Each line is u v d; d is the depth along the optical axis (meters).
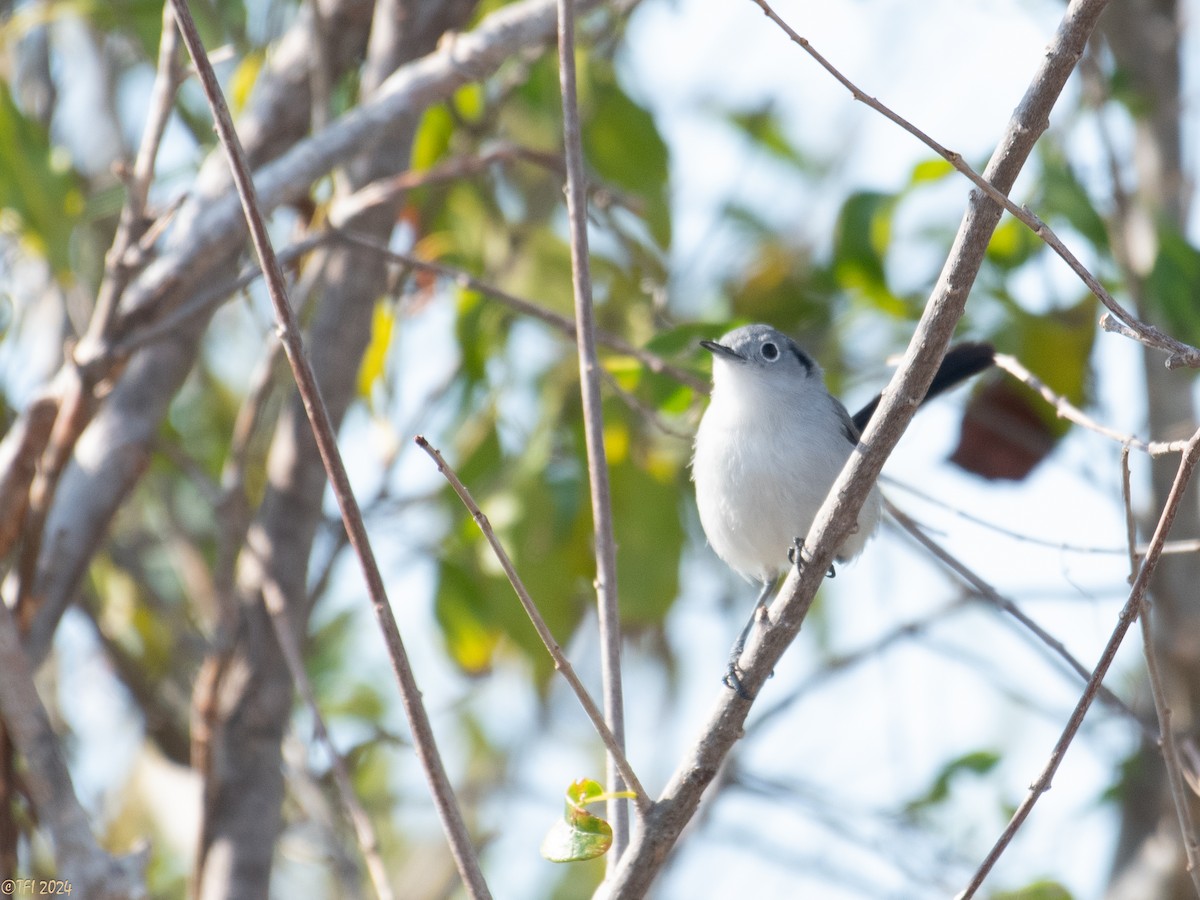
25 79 12.59
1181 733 10.96
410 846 14.29
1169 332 10.59
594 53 12.12
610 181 11.23
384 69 10.26
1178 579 11.24
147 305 8.73
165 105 8.29
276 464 10.20
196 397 13.73
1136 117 12.10
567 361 11.24
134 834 12.21
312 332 10.16
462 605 11.52
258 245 5.75
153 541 13.30
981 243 5.66
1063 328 10.90
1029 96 5.58
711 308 12.66
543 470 10.84
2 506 8.34
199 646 12.29
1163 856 11.23
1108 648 5.85
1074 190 10.59
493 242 11.73
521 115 12.14
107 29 12.37
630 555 10.77
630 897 6.16
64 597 9.42
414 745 5.79
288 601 10.01
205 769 9.69
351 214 9.29
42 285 12.08
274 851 9.77
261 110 10.41
